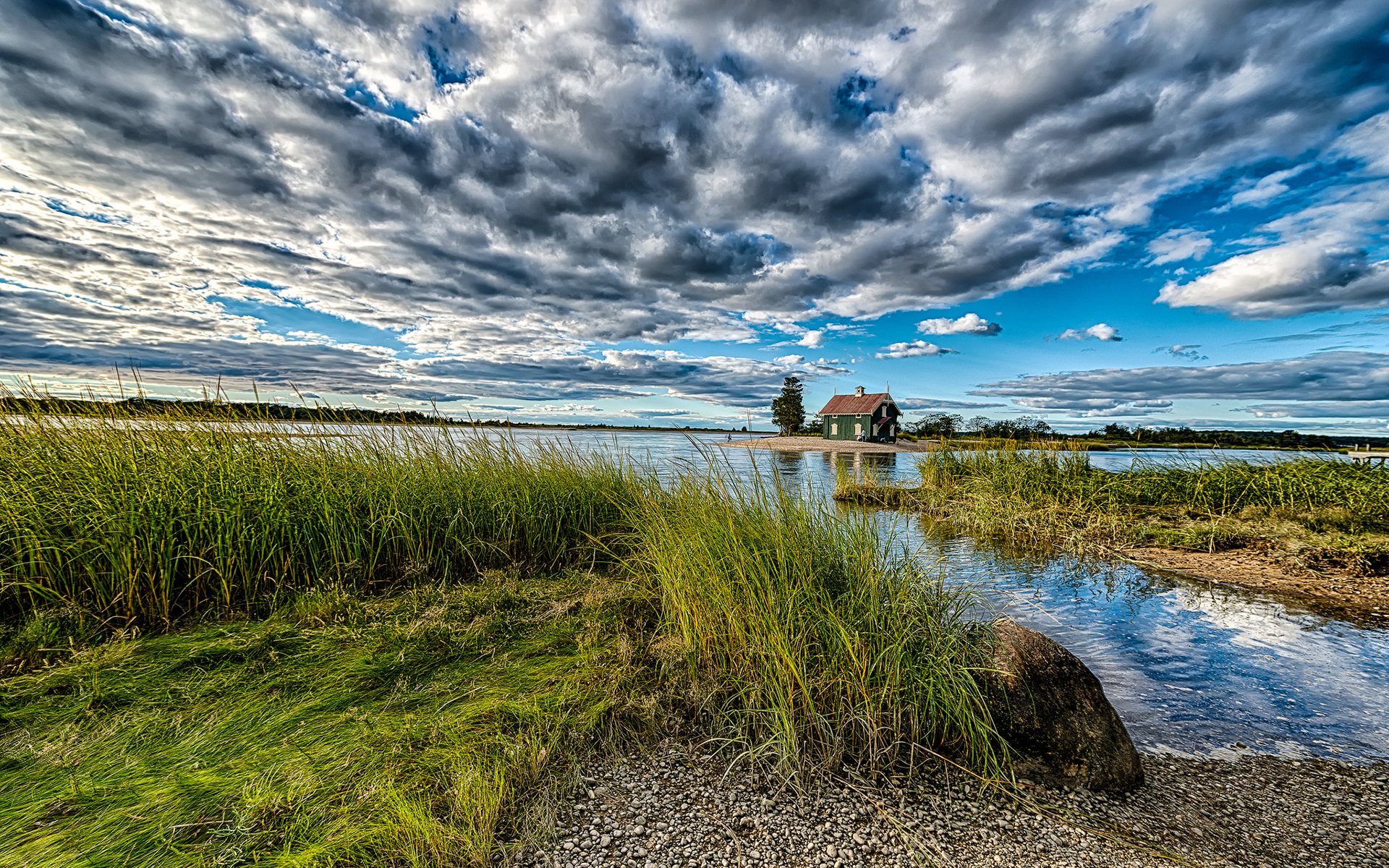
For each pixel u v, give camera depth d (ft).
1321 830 8.99
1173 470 41.68
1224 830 8.91
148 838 7.29
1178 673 15.25
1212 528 30.73
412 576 17.44
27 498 14.62
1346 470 36.29
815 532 14.14
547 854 7.63
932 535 33.60
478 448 23.15
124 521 14.49
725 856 7.72
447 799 8.29
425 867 7.09
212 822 7.65
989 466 46.91
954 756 10.19
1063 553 29.43
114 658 11.78
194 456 17.10
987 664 10.78
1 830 7.30
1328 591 22.61
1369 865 8.18
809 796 9.06
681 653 12.42
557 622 14.84
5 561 13.98
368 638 13.10
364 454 20.38
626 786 9.16
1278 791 10.07
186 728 9.79
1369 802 9.75
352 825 7.64
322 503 17.24
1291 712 13.08
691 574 13.34
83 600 14.08
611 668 12.13
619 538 20.27
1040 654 10.94
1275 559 26.86
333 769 8.79
